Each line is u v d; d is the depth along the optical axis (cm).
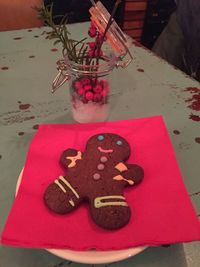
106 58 32
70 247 20
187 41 62
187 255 22
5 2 67
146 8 98
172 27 65
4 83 40
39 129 30
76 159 25
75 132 30
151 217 22
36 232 21
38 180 25
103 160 25
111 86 39
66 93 39
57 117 35
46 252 22
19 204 22
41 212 22
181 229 21
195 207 25
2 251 22
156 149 27
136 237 20
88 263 20
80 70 30
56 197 22
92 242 20
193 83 41
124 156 26
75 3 86
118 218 21
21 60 46
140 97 38
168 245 23
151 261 22
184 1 62
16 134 32
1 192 26
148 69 44
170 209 22
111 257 20
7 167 29
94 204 22
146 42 105
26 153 30
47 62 45
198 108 36
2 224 24
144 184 24
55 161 27
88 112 33
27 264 22
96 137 27
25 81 41
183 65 64
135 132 29
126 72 43
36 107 36
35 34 53
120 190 23
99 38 30
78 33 53
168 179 25
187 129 33
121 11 95
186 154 30
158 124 30
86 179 23
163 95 39
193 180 27
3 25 69
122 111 36
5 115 35
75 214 22
